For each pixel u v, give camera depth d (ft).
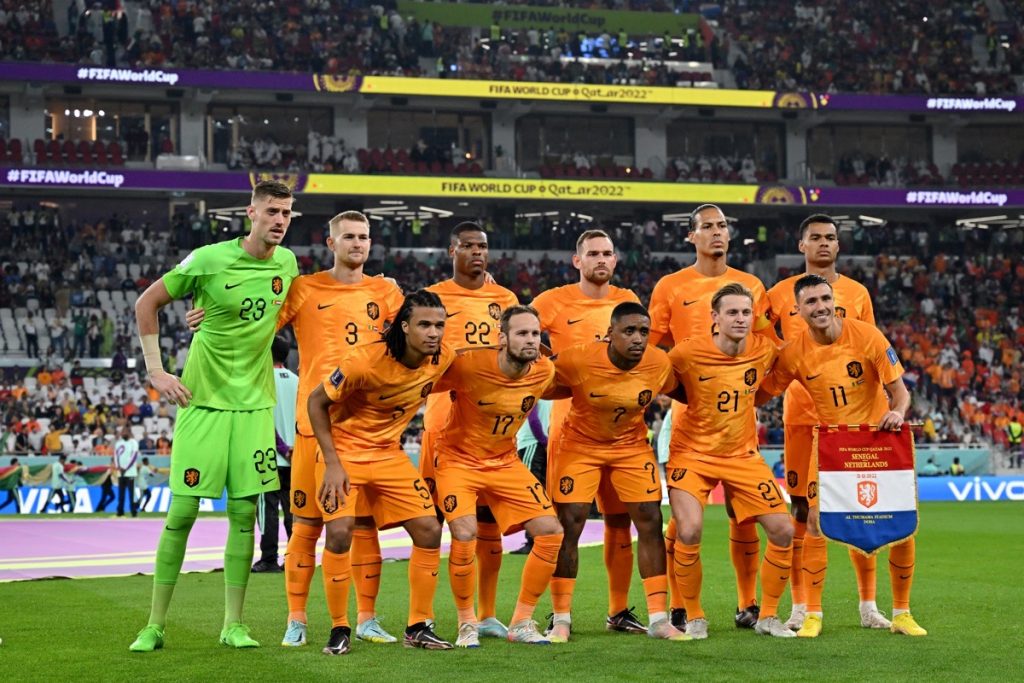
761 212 174.70
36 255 145.07
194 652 27.99
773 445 116.16
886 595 39.32
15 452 108.99
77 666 25.81
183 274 29.50
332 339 31.27
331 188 146.72
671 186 155.53
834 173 176.96
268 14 166.50
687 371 31.30
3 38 147.02
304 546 29.96
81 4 164.25
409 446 113.19
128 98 155.94
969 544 62.08
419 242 162.81
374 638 30.07
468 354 29.89
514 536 65.26
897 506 30.94
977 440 136.67
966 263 165.89
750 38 184.14
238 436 29.84
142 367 130.21
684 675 24.36
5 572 48.70
